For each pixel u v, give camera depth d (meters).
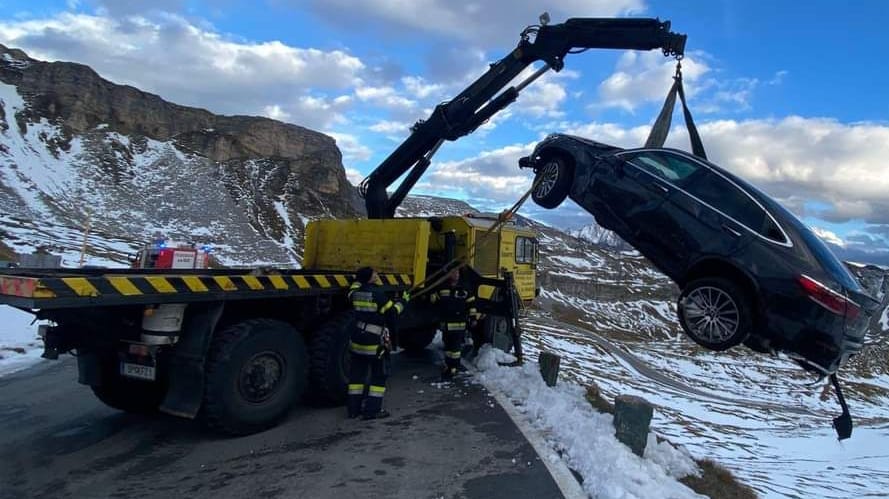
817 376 5.96
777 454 17.75
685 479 5.29
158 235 75.12
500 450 5.29
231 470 4.77
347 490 4.35
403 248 8.27
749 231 5.84
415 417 6.39
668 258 6.43
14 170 80.44
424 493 4.30
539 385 7.56
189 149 112.25
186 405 5.30
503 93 9.30
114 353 5.77
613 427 5.88
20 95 103.94
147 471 4.75
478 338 10.32
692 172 6.57
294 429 5.91
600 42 8.27
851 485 13.22
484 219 10.07
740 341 5.62
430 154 10.25
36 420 6.27
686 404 27.14
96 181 88.81
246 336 5.52
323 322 6.91
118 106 112.62
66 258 29.05
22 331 11.94
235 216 92.06
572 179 7.81
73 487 4.41
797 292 5.41
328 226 9.16
